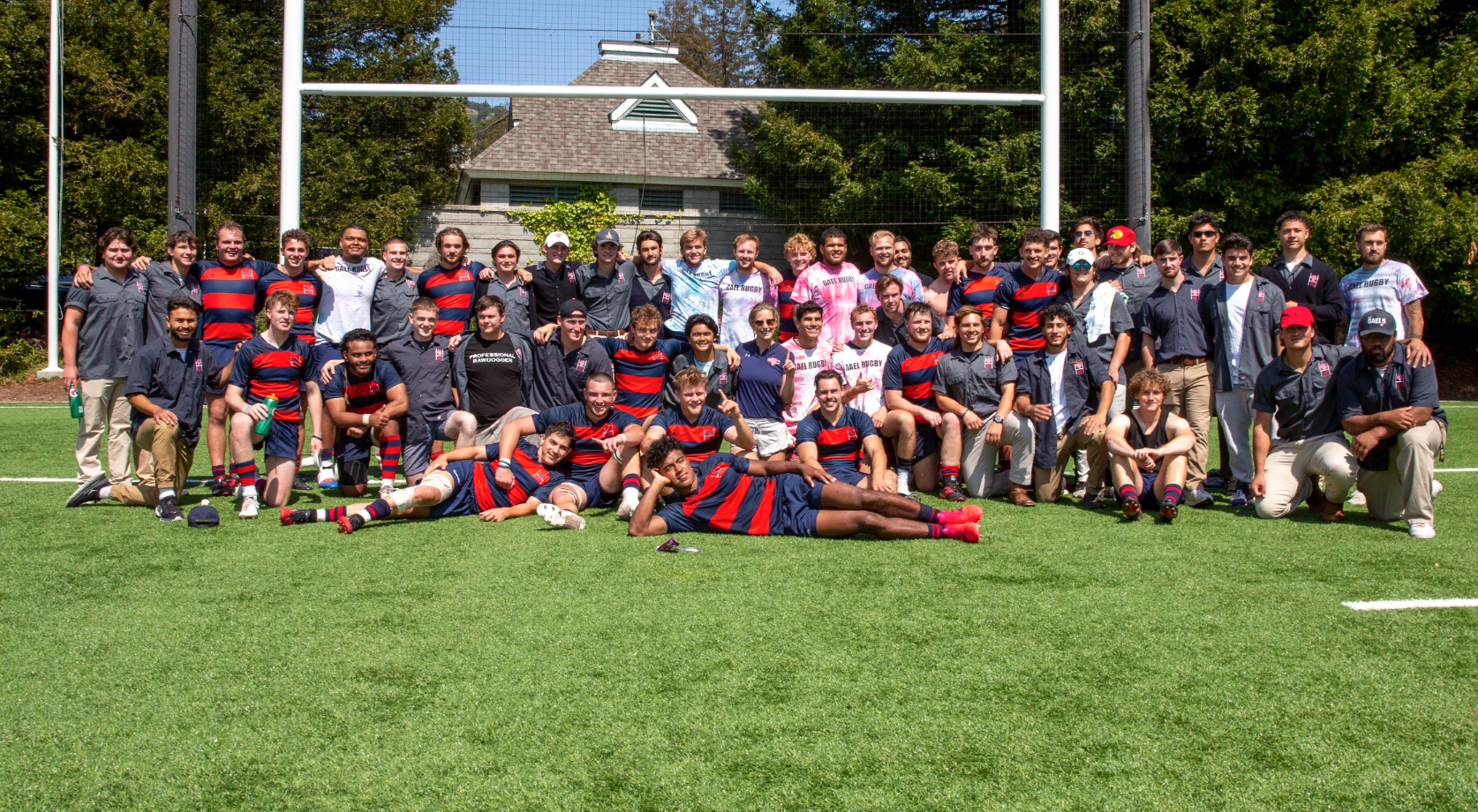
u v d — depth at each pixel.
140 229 15.37
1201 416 5.84
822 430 5.46
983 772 2.40
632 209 18.92
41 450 7.73
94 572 4.08
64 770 2.43
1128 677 2.96
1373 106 14.84
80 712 2.73
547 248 6.71
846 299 6.89
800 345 6.23
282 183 8.89
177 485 5.40
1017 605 3.64
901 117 14.97
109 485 5.62
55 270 13.42
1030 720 2.67
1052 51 9.01
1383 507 5.12
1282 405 5.18
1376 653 3.16
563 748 2.52
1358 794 2.31
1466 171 14.30
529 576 4.01
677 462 4.70
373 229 15.30
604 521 5.11
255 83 14.67
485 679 2.95
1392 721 2.68
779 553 4.41
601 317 6.71
